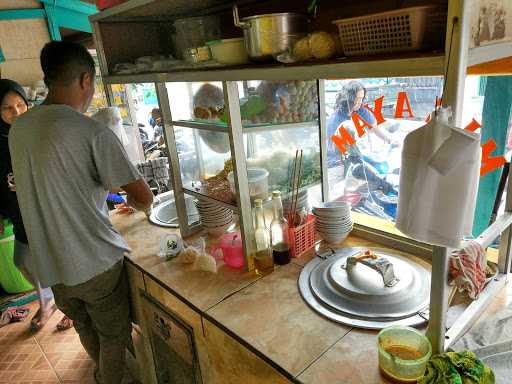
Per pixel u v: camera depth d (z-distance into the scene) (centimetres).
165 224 216
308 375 105
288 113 162
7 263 326
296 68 113
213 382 149
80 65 154
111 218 234
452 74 79
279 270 157
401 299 125
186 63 172
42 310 293
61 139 143
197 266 165
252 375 123
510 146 164
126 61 213
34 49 378
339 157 186
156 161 319
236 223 206
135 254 185
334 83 173
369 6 138
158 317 172
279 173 171
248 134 168
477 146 78
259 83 156
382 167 179
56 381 240
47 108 147
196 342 150
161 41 223
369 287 131
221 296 144
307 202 179
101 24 200
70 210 151
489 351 108
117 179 153
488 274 137
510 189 133
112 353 189
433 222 85
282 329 123
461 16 74
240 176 147
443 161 79
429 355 98
